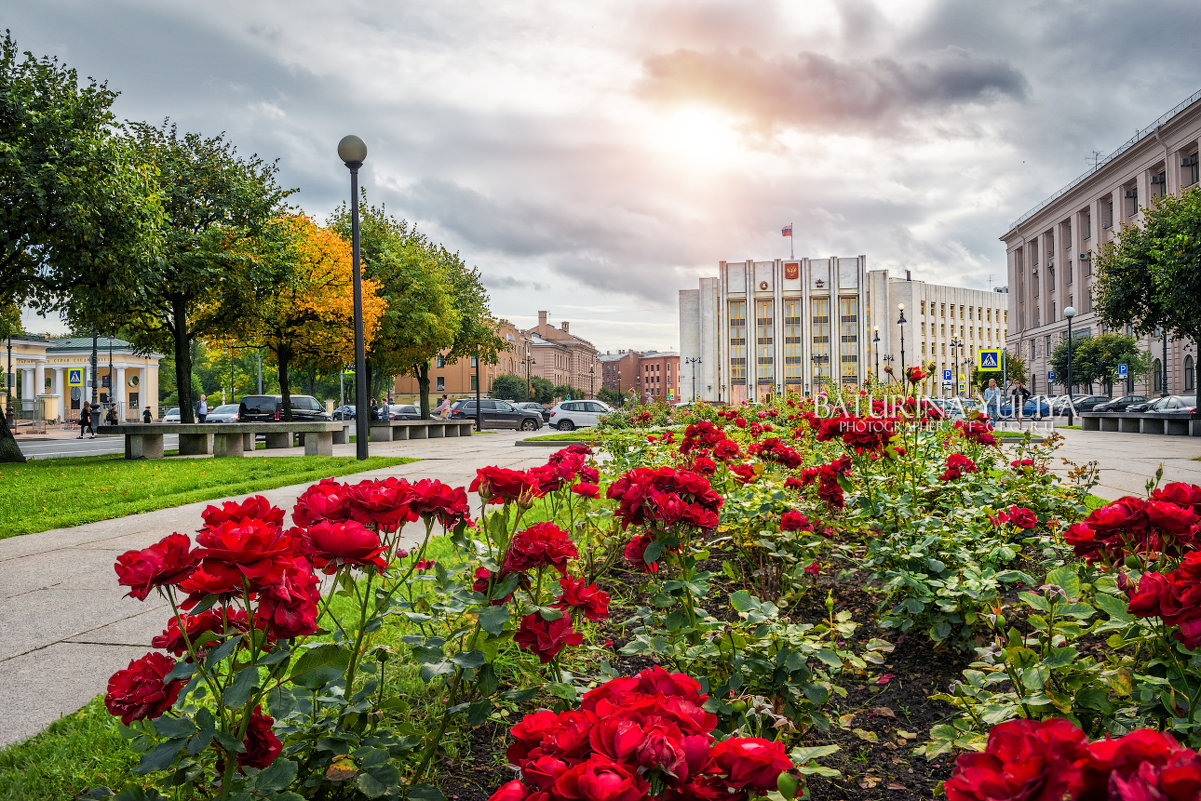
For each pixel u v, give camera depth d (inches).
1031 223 3191.4
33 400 2305.6
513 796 35.5
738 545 154.7
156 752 58.1
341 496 77.2
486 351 1631.4
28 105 595.2
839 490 164.7
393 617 96.8
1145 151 2204.7
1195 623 59.3
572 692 80.9
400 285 1251.8
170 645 63.7
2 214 575.2
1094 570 127.4
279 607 59.3
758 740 38.8
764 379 4315.9
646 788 33.8
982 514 166.1
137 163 774.5
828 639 113.0
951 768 86.5
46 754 95.7
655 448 280.8
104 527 280.1
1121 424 1035.9
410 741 76.4
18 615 166.1
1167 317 1023.0
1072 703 75.2
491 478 96.7
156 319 925.8
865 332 4252.0
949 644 125.8
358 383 562.6
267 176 960.3
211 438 816.3
